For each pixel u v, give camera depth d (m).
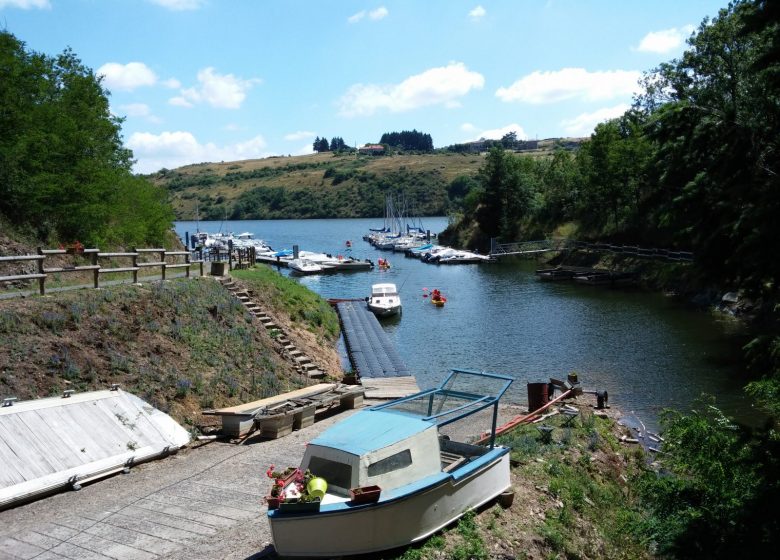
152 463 12.42
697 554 9.93
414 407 10.97
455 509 9.59
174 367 16.59
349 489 8.41
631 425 18.92
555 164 94.31
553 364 27.42
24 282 19.98
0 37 24.20
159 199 41.47
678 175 10.96
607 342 31.61
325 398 16.38
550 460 13.38
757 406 20.73
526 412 18.34
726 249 10.03
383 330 35.50
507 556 9.29
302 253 82.12
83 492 10.80
